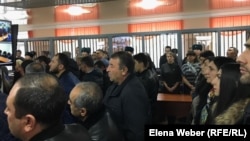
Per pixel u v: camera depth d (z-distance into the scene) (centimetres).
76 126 111
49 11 1020
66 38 878
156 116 400
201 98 240
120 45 809
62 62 310
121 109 211
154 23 888
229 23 802
